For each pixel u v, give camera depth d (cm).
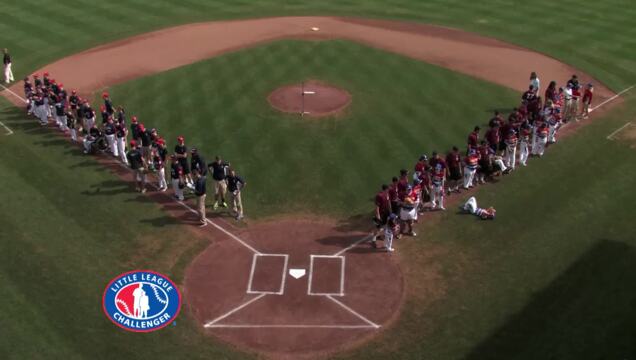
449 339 1944
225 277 2203
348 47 4194
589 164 2933
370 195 2670
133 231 2439
